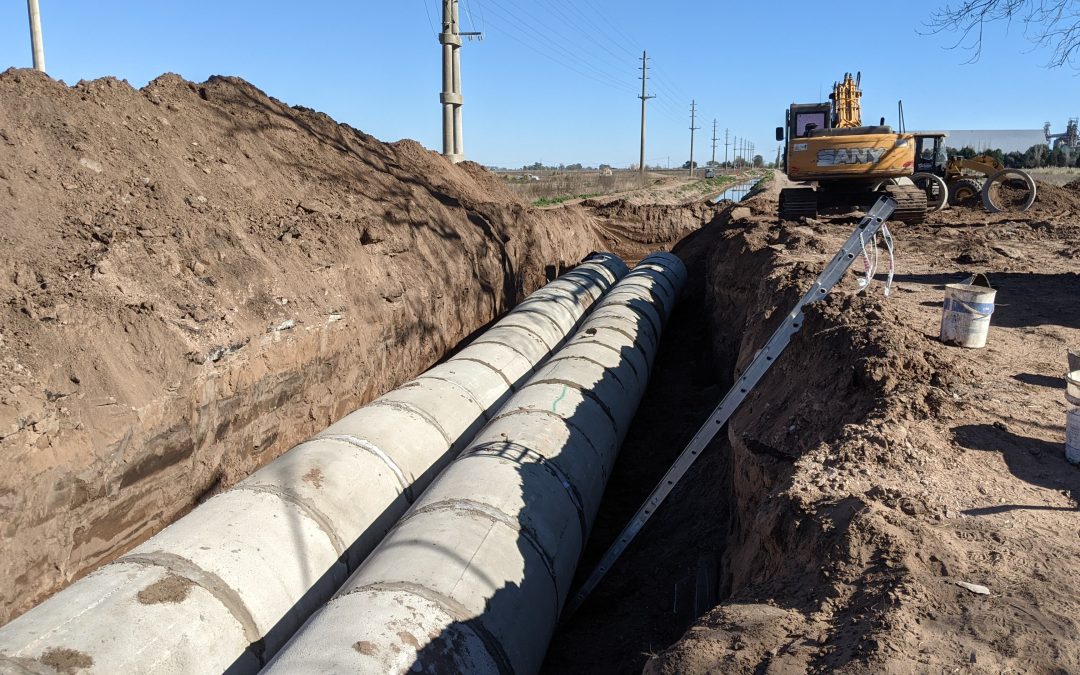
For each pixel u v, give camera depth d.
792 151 20.59
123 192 10.66
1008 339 8.99
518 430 8.73
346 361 11.91
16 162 9.84
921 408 6.43
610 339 13.05
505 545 6.66
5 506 6.51
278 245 11.84
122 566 5.93
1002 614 3.96
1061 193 25.12
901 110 24.31
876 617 4.05
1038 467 5.68
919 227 20.11
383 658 5.06
